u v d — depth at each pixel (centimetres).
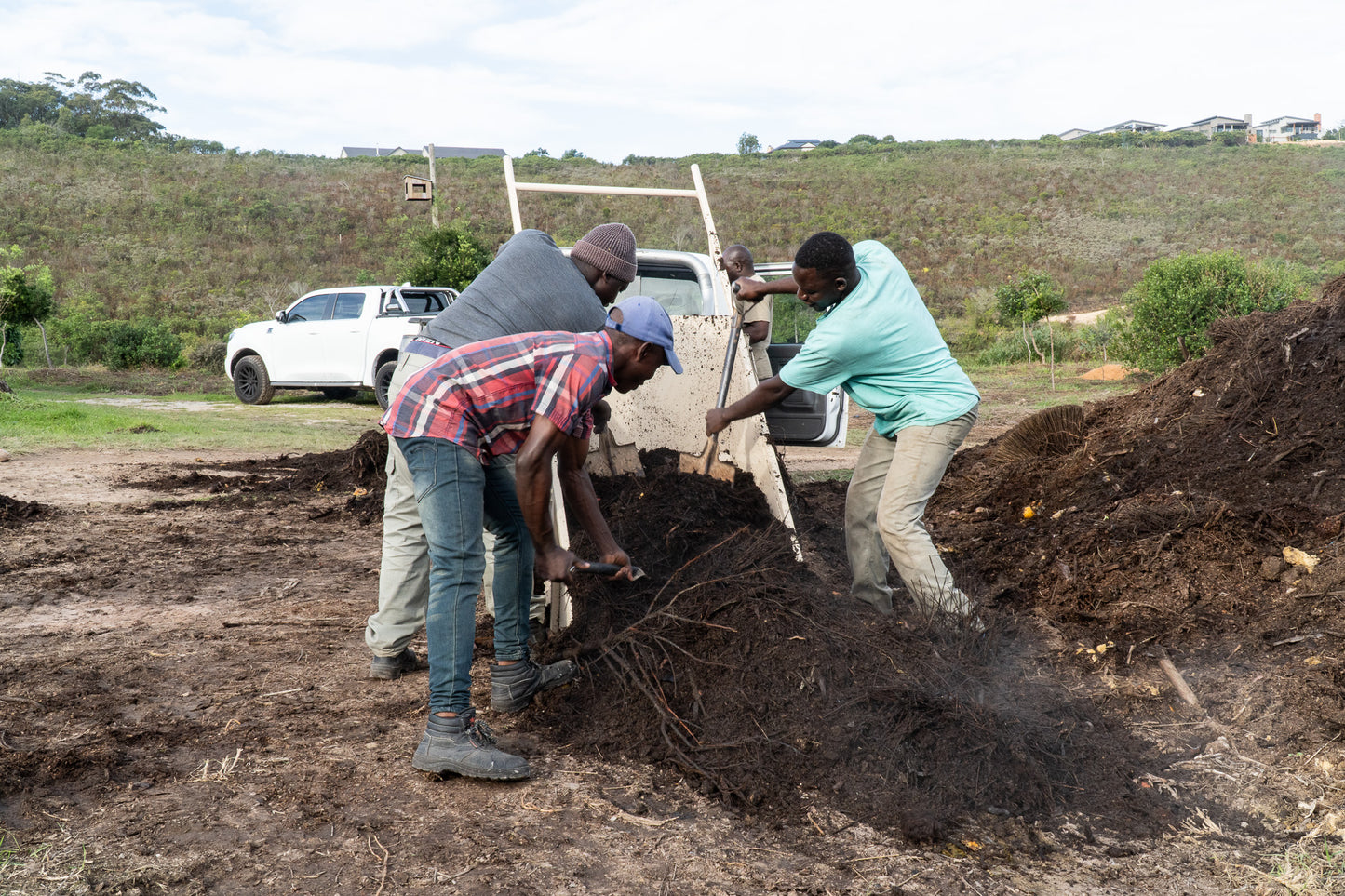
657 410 474
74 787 257
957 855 237
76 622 414
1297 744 291
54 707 311
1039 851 240
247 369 1619
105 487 784
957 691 302
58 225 3850
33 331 2697
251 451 1040
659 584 366
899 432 373
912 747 277
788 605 332
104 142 5341
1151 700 325
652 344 285
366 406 1602
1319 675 316
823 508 629
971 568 463
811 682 298
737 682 303
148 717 307
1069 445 655
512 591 315
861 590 404
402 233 4097
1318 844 244
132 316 3158
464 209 4438
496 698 319
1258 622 359
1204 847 244
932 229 5041
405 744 293
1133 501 486
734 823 251
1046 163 6228
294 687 340
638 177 5597
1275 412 504
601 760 288
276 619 427
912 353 365
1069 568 430
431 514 270
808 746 279
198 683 341
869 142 7894
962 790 263
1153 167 6106
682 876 224
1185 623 367
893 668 309
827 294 368
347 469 802
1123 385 1967
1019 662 354
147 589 475
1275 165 6150
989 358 2659
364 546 596
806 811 255
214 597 464
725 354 444
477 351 272
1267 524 413
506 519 308
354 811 250
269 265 3719
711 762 278
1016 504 572
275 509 712
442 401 269
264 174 4738
